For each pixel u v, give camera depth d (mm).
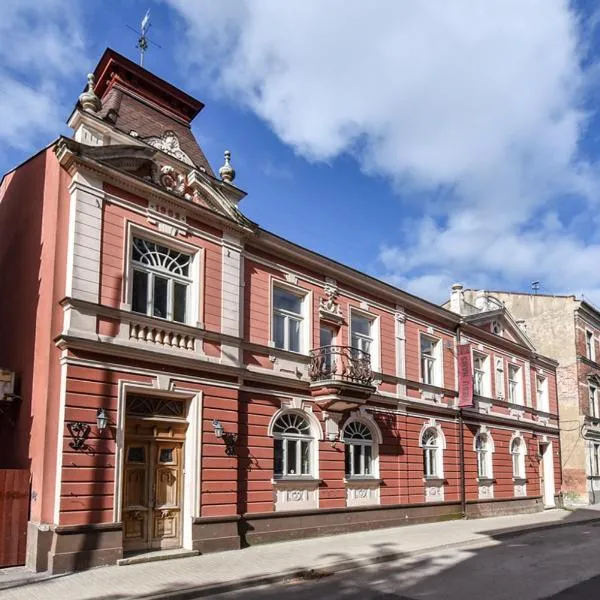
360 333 19875
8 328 14219
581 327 33812
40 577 10688
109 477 12086
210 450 14109
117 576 10969
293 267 17672
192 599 10164
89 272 12617
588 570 12656
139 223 13734
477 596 10242
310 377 17297
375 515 18562
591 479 31719
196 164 16344
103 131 13992
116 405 12492
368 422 19062
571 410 32250
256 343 15938
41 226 13438
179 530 13531
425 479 20969
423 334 22516
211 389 14398
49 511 11477
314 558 13336
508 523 21422
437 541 16219
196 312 14477
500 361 27141
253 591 10742
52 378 11969
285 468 16328
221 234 15508
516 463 27203
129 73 16250
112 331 12766
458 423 23328
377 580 11680
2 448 13477
